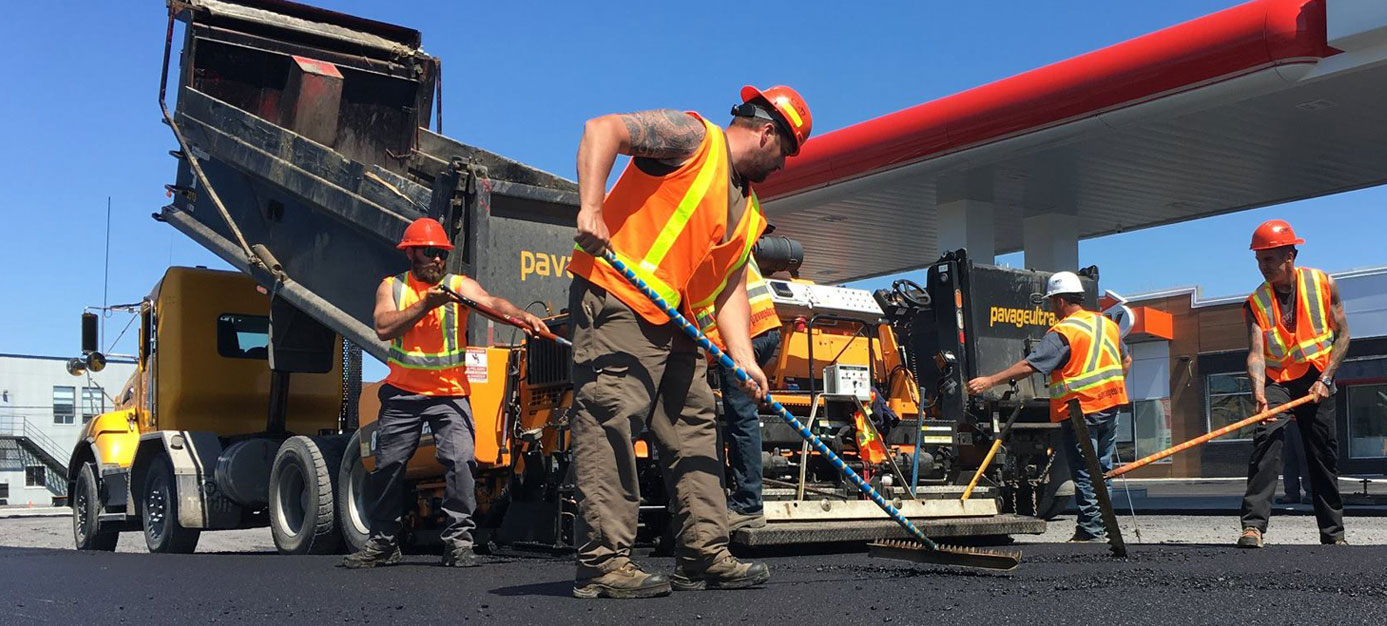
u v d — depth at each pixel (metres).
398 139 9.70
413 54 9.55
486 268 7.38
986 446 9.37
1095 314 7.89
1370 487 19.33
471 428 6.24
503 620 3.48
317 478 7.95
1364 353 26.00
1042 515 9.70
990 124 13.98
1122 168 15.42
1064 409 7.77
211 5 8.91
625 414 4.04
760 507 6.38
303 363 9.20
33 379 47.72
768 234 7.86
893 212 17.95
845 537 6.45
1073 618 3.35
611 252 3.79
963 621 3.30
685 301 4.14
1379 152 14.82
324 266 8.37
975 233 17.17
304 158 8.33
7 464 46.62
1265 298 6.75
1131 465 6.30
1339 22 11.07
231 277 10.26
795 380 7.78
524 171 8.60
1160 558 5.57
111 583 5.20
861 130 15.55
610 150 3.79
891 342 8.45
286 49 9.21
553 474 6.69
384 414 6.18
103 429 10.43
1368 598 3.77
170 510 9.25
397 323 5.96
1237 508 11.98
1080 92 13.05
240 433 10.16
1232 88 11.99
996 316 9.79
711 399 4.30
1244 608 3.54
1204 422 28.09
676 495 4.28
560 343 6.16
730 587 4.25
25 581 5.38
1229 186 16.69
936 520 6.99
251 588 4.81
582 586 4.07
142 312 10.36
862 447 7.40
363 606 3.98
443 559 6.09
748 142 4.26
